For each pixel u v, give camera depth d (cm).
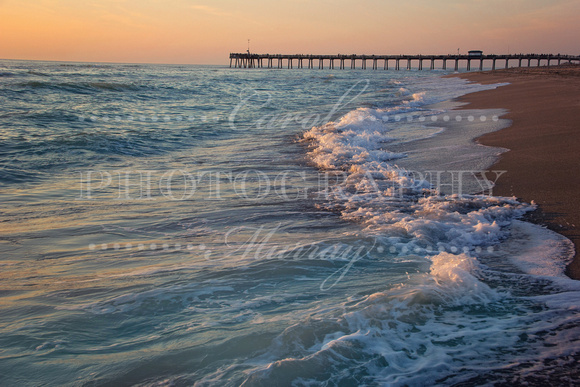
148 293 305
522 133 952
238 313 276
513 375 214
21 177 659
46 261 368
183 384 209
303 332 250
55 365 224
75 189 610
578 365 221
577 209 498
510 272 344
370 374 215
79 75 3634
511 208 504
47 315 273
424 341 244
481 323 263
